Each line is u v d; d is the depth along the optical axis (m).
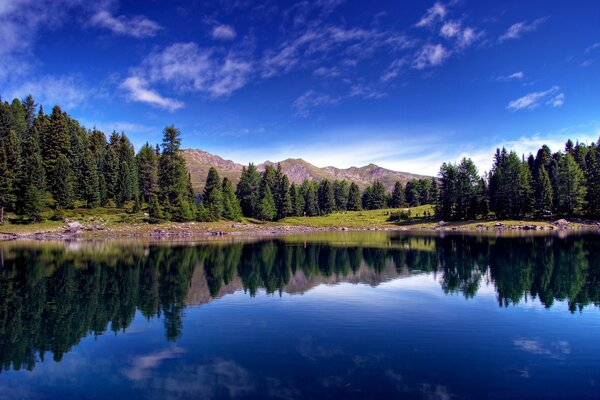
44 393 14.09
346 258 52.78
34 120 137.50
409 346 18.36
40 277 37.78
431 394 13.61
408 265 45.62
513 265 44.53
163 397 13.58
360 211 193.75
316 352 17.61
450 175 137.50
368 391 13.82
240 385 14.38
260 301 27.97
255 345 18.67
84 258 51.44
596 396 13.54
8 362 16.94
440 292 30.67
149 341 19.45
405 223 143.75
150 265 45.78
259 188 164.12
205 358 17.08
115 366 16.38
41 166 99.94
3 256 52.84
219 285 34.06
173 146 120.56
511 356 17.11
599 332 20.41
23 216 97.25
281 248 66.88
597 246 63.03
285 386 14.23
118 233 96.44
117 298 29.09
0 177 90.06
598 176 114.19
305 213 183.38
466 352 17.56
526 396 13.55
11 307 26.42
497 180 128.75
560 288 31.86
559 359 16.75
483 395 13.59
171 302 27.78
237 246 70.62
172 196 120.44
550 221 113.12
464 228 118.56
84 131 147.00
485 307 25.78
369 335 20.06
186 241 81.69
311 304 26.92
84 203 116.69
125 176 124.62
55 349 18.50
